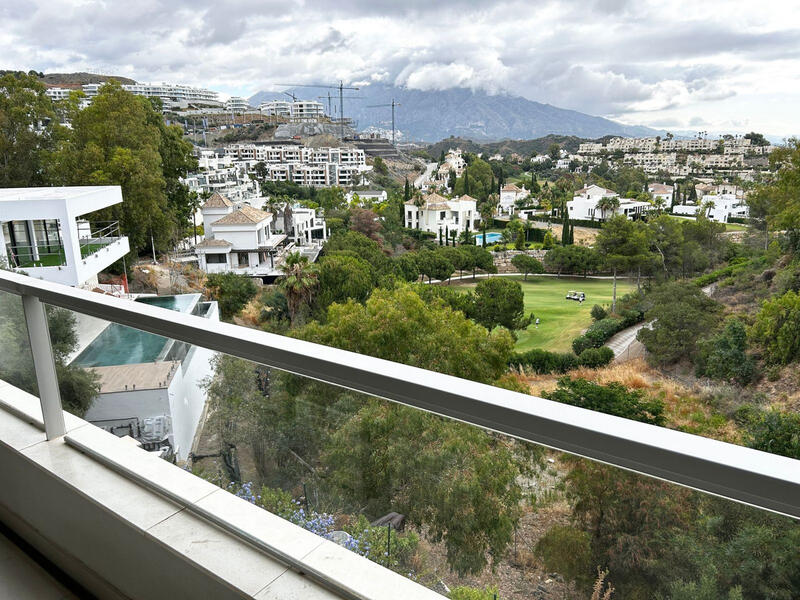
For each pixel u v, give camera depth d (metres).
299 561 1.31
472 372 24.14
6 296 2.00
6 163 37.91
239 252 45.66
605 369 22.47
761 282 20.55
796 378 17.89
